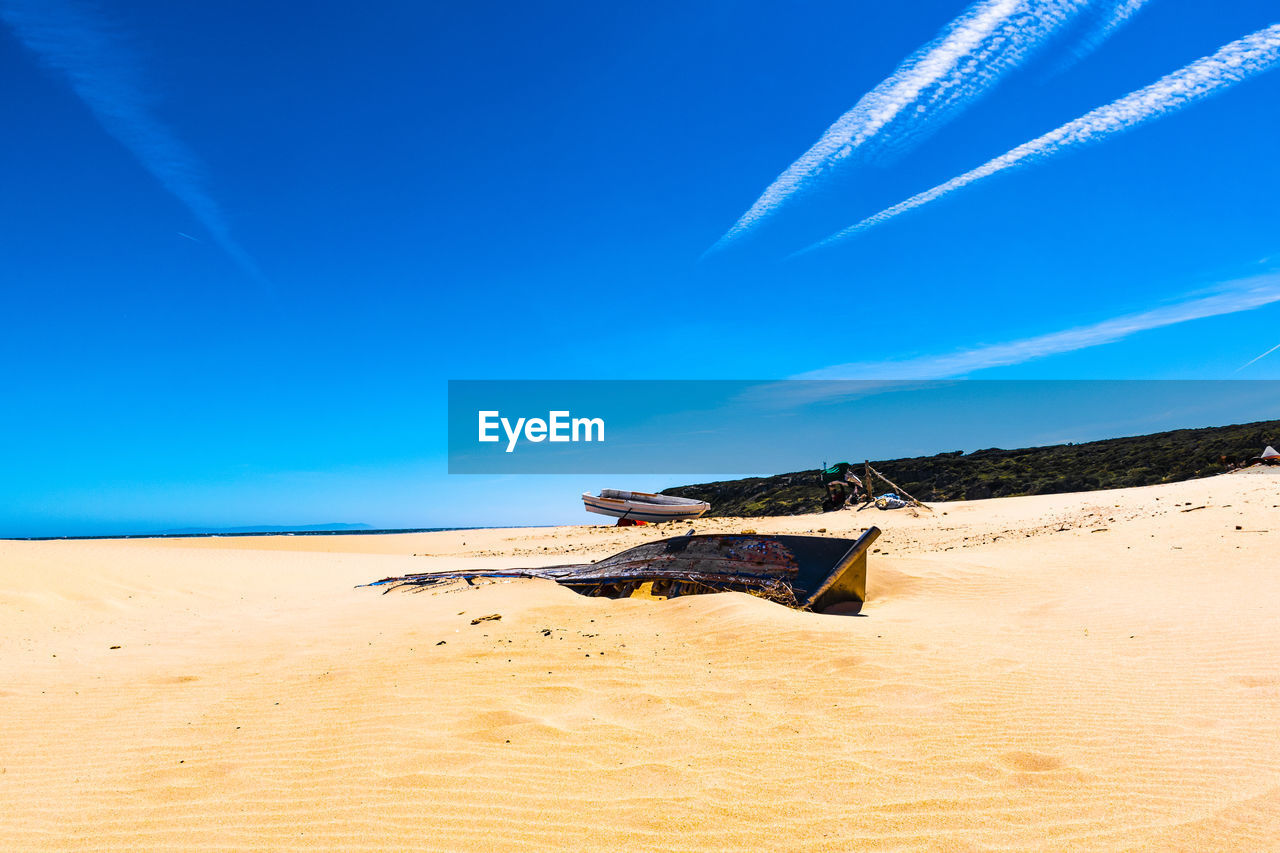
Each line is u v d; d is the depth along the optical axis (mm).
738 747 3830
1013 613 7512
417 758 3730
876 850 2725
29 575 10656
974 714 4270
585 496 44062
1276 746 3676
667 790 3311
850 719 4230
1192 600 7281
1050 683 4855
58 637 7629
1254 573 8180
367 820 3053
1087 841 2750
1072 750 3693
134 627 8281
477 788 3357
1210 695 4535
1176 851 2654
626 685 4980
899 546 14867
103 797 3385
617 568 10062
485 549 21734
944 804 3111
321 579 13781
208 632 7859
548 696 4762
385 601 9930
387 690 4965
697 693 4781
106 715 4695
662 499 43656
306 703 4773
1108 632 6316
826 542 9078
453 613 8172
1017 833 2832
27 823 3115
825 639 5945
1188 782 3273
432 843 2836
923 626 6789
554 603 8531
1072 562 10188
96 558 13031
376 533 31391
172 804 3283
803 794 3242
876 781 3369
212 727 4383
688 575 9188
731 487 56219
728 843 2803
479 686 4996
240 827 3023
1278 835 2744
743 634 6285
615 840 2842
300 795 3330
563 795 3271
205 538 26406
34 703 4992
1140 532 11953
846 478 29797
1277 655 5254
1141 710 4297
